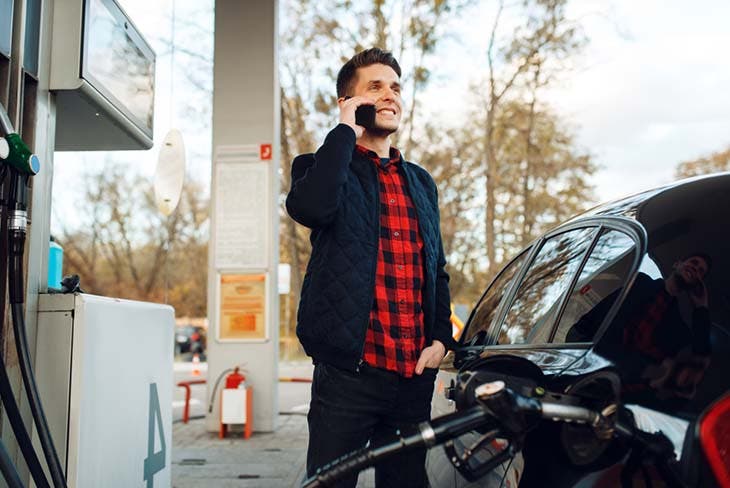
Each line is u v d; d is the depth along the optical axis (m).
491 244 21.55
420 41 19.19
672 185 1.86
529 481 1.53
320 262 2.18
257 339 7.79
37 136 2.46
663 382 1.33
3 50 2.26
